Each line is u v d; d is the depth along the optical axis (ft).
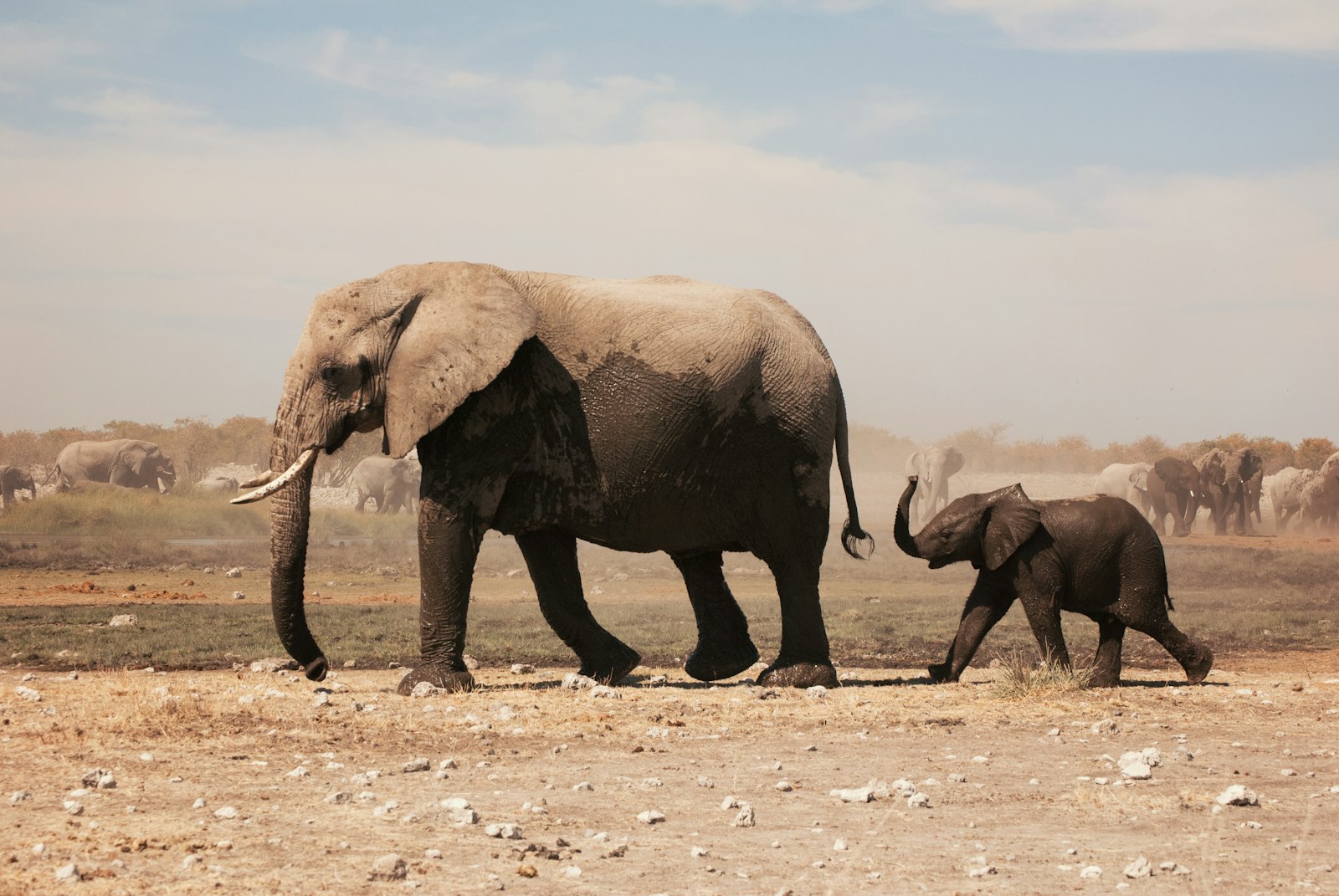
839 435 53.47
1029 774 34.37
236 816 27.55
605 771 33.96
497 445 48.42
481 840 26.04
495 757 35.63
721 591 54.85
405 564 154.92
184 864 23.65
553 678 57.52
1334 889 23.07
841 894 22.71
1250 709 46.96
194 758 34.30
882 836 27.17
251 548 168.14
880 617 96.17
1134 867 24.04
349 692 49.34
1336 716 45.44
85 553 157.58
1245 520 255.91
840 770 34.76
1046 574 54.19
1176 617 97.19
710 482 49.47
